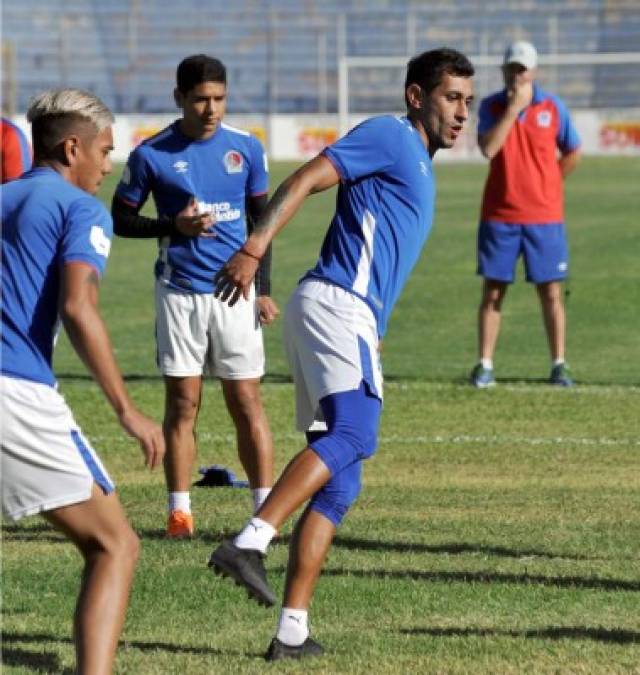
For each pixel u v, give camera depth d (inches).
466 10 4586.6
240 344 625.3
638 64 4402.1
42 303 376.5
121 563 383.9
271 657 440.8
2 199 381.4
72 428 381.1
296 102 4471.0
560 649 446.6
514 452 799.7
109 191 2792.8
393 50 4557.1
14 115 3927.2
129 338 1284.4
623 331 1315.2
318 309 458.6
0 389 370.3
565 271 1025.5
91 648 375.9
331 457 440.8
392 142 458.3
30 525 633.0
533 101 1016.9
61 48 4392.2
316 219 2450.8
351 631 470.0
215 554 428.5
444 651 445.4
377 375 457.4
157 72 4532.5
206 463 792.9
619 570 547.2
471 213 2460.6
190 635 470.9
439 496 689.6
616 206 2536.9
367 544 589.3
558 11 4520.2
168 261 625.3
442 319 1398.9
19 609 500.7
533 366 1129.4
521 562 559.8
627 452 800.9
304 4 4645.7
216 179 624.4
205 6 4630.9
